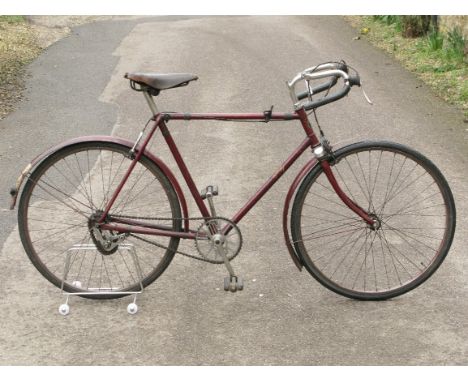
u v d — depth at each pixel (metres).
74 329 3.82
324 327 3.82
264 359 3.57
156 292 4.15
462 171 5.84
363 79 8.60
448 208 3.97
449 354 3.60
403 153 3.90
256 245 4.67
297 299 4.08
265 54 9.78
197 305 4.02
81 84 8.34
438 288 4.17
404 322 3.86
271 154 6.23
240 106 7.52
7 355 3.60
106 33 11.17
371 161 5.96
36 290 4.17
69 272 4.34
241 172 5.86
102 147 3.88
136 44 10.42
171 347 3.67
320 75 3.67
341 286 4.05
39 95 7.90
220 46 10.25
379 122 7.06
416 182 5.57
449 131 6.83
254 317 3.91
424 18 10.47
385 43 10.48
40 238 4.72
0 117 7.17
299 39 10.72
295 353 3.61
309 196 5.33
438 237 4.73
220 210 5.16
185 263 4.44
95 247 4.05
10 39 10.29
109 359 3.58
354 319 3.89
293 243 4.01
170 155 6.22
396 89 8.20
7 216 5.03
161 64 9.25
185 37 10.86
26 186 3.92
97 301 4.07
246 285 4.21
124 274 4.32
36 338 3.74
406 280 4.23
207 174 5.82
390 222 4.93
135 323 3.87
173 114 3.82
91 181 5.59
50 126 6.92
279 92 8.02
